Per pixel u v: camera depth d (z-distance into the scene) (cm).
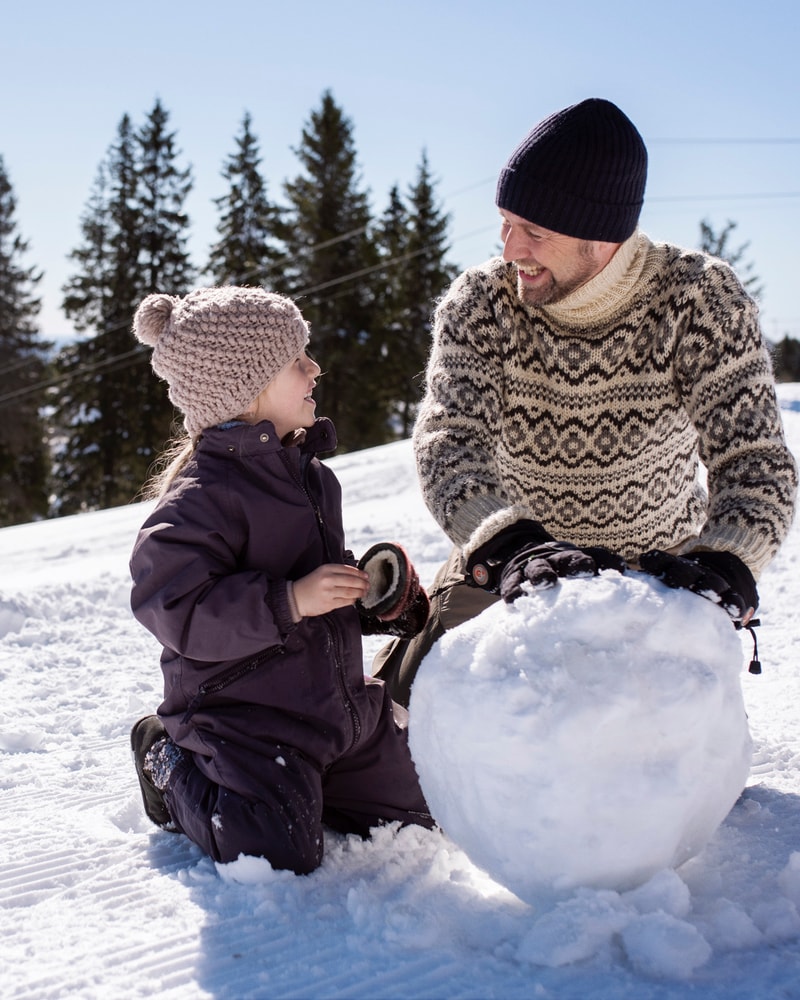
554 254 212
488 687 163
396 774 226
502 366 229
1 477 3644
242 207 3831
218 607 202
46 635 462
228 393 223
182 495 212
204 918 180
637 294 221
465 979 154
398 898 182
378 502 955
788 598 464
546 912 163
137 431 3444
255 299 228
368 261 3831
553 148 205
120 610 509
